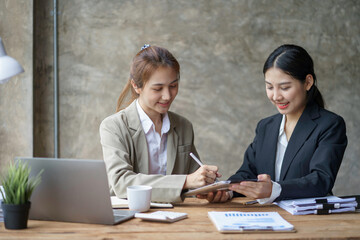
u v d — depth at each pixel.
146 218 1.64
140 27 4.55
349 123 4.86
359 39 4.84
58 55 4.49
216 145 4.66
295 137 2.15
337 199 1.84
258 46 4.69
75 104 4.53
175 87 2.12
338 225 1.61
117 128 2.18
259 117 4.71
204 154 4.65
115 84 4.55
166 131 2.28
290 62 2.02
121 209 1.81
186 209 1.87
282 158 2.26
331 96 4.83
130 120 2.22
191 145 2.39
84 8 4.51
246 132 4.70
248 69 4.69
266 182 1.85
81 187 1.59
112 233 1.48
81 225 1.60
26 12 4.18
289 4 4.73
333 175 2.00
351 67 4.84
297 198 1.92
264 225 1.52
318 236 1.46
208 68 4.64
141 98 2.24
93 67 4.54
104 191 1.56
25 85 4.21
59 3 4.46
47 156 4.50
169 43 4.59
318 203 1.80
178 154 2.30
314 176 1.95
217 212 1.72
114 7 4.53
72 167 1.59
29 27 4.20
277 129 2.26
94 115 4.55
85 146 4.55
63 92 4.52
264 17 4.70
